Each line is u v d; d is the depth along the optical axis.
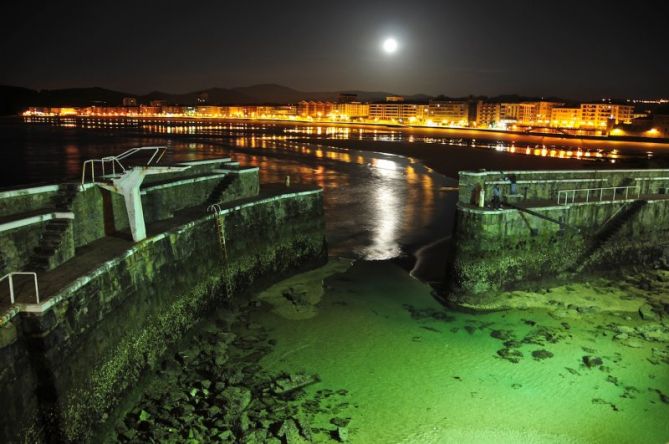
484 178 30.48
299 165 88.69
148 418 18.19
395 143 149.25
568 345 24.08
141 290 20.80
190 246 25.00
